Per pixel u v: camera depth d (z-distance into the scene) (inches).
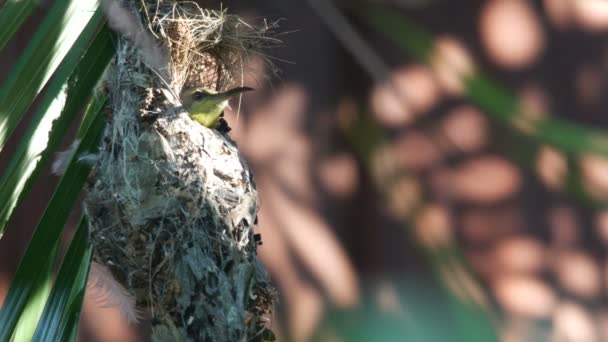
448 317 281.4
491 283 307.9
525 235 309.1
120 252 143.2
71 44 132.0
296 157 299.3
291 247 297.7
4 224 129.5
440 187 305.9
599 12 314.3
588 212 307.3
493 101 266.5
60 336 132.6
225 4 170.1
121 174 145.8
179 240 143.3
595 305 312.0
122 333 273.1
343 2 294.0
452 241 301.1
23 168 130.6
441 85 302.4
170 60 157.3
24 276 131.0
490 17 309.4
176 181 147.6
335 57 298.7
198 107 162.7
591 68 313.6
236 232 151.5
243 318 141.5
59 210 140.0
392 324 287.0
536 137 294.4
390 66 298.8
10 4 128.9
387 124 303.1
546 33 313.0
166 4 156.0
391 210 300.8
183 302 139.2
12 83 127.9
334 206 301.7
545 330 307.9
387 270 298.5
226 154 159.2
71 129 248.7
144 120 149.6
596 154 296.4
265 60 182.7
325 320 295.6
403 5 298.8
